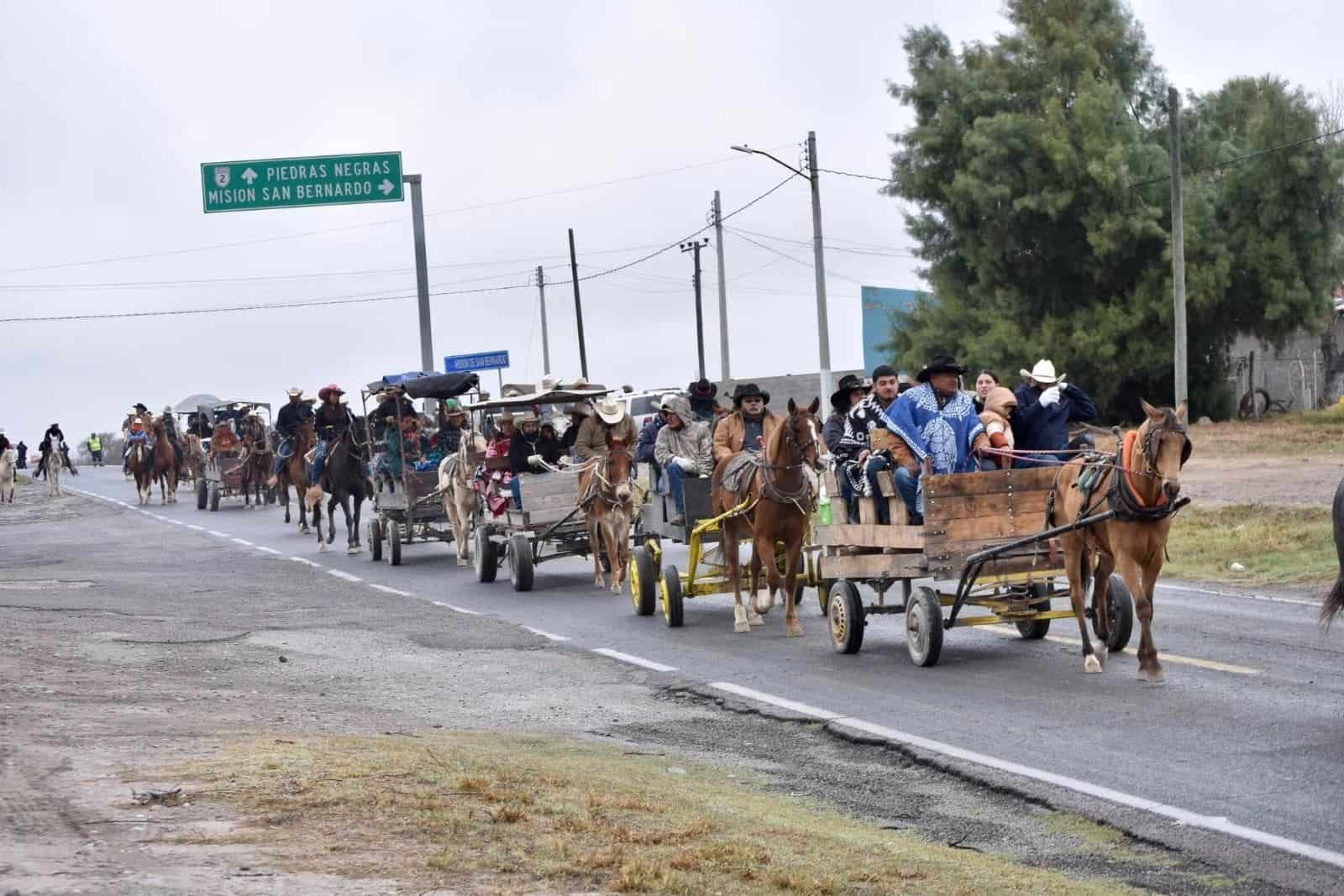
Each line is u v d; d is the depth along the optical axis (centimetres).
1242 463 3672
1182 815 830
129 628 1662
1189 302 5466
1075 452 1311
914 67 6003
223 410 4897
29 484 6284
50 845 626
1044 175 5578
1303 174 5403
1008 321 5678
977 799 889
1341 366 6162
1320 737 997
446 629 1706
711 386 1919
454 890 593
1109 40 5844
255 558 2764
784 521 1556
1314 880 718
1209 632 1461
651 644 1556
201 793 742
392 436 2606
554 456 2203
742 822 771
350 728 1057
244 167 3238
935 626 1320
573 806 761
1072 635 1496
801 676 1323
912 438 1347
